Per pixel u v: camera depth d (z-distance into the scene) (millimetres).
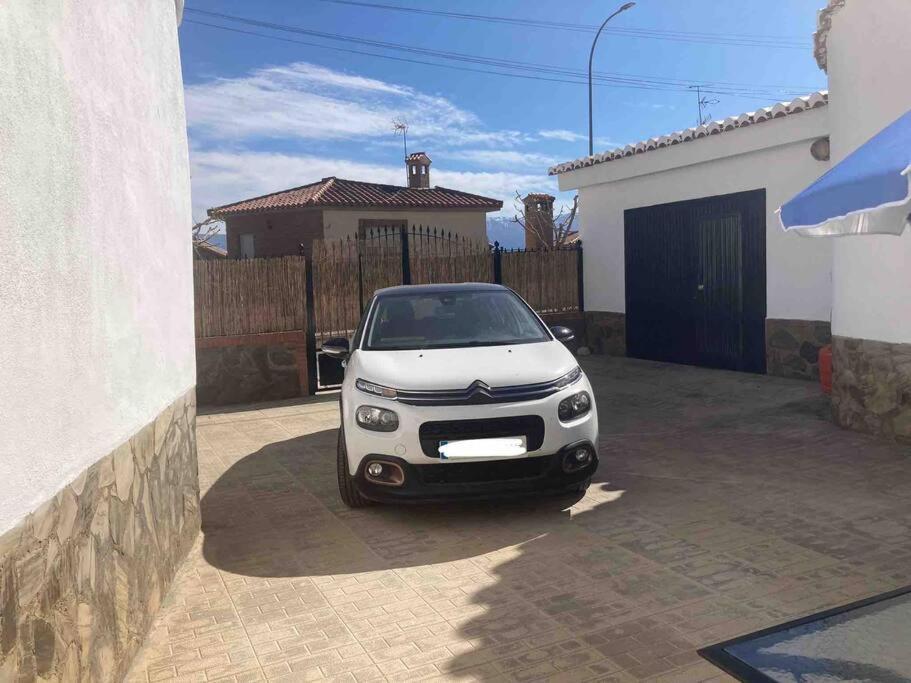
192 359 5172
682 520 5117
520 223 24234
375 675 3344
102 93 3148
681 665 3283
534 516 5340
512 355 5645
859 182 3588
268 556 4809
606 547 4691
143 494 3748
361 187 30031
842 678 3029
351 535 5133
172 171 4594
